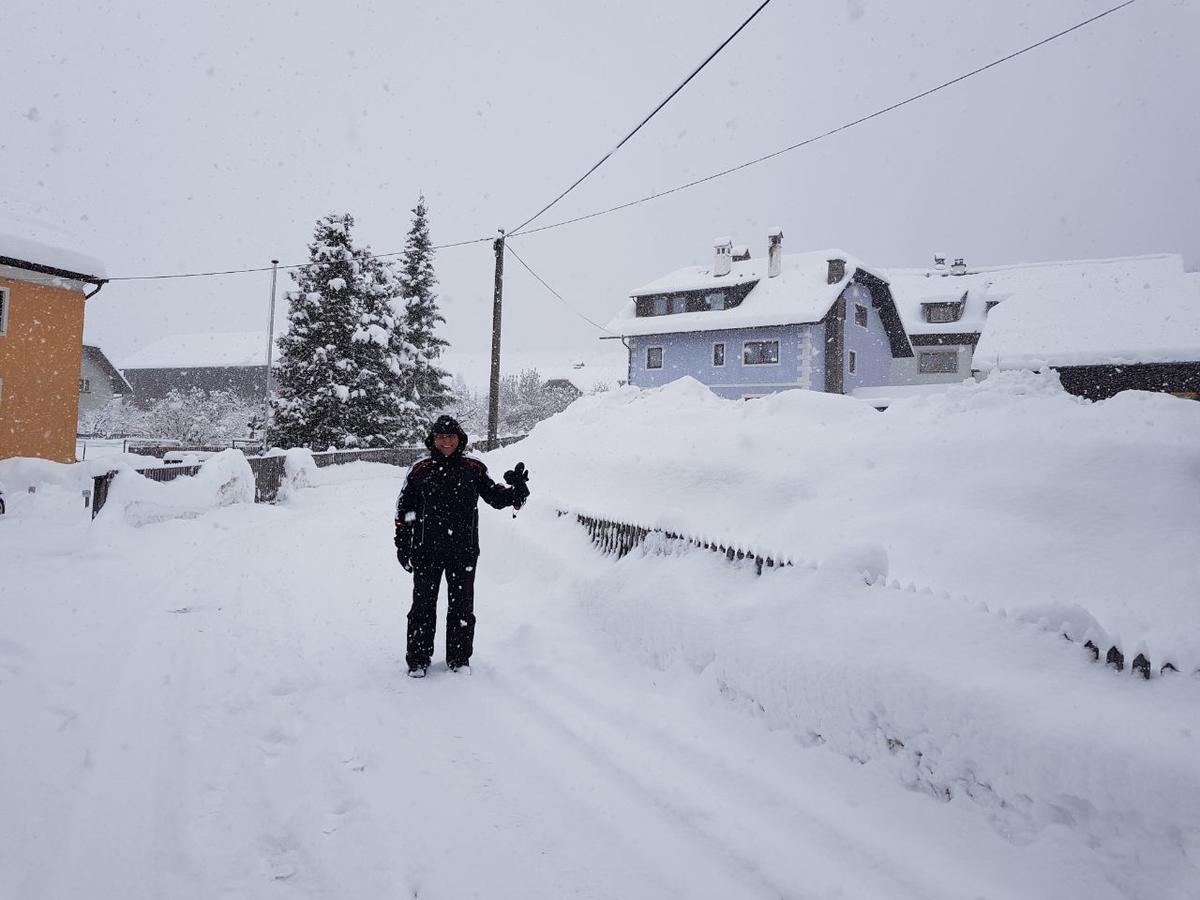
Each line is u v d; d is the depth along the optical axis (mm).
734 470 7027
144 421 45344
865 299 35844
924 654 3002
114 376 49812
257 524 11289
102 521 9891
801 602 3713
